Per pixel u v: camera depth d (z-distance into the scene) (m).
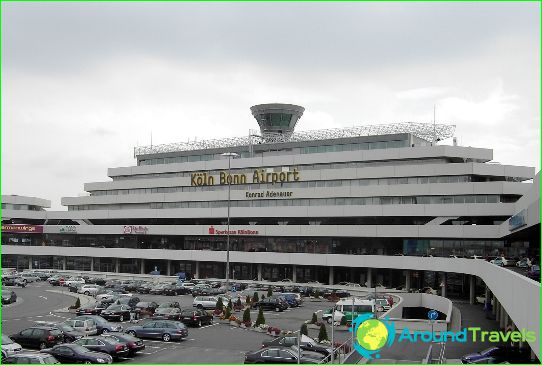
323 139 104.81
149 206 119.12
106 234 124.25
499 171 90.31
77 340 38.19
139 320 58.28
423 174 92.75
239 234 106.69
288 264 103.19
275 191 104.81
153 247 120.50
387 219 96.19
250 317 58.53
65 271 126.94
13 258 132.12
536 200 41.56
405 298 73.81
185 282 96.94
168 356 40.00
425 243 91.62
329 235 98.00
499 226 84.19
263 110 119.44
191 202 114.44
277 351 35.28
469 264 66.88
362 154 98.50
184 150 120.56
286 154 108.62
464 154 92.50
